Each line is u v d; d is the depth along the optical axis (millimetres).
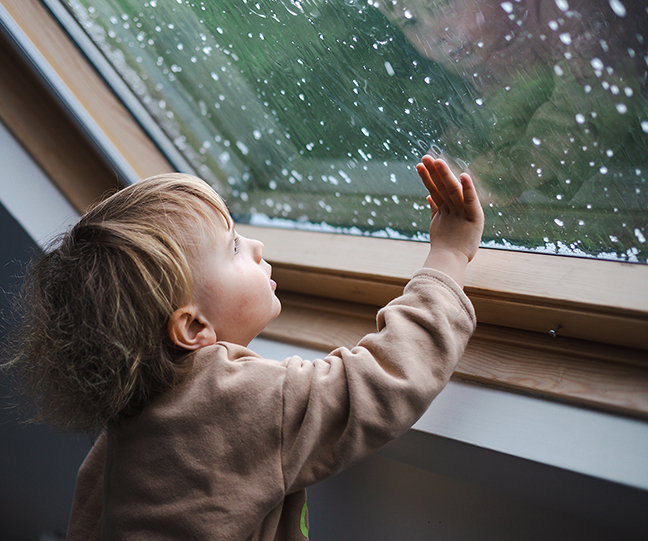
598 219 664
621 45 551
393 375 549
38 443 1171
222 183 1051
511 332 724
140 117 1024
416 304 599
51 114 949
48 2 935
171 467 560
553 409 644
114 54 969
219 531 540
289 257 908
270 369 575
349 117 794
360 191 866
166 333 581
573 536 662
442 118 711
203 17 821
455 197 617
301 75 795
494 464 626
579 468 572
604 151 621
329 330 868
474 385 703
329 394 552
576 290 645
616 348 654
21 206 939
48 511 1276
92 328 552
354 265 824
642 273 627
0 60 928
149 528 563
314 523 873
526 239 730
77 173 982
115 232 573
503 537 710
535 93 630
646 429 595
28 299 667
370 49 707
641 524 570
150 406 579
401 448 702
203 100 952
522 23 595
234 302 619
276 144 922
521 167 686
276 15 748
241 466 551
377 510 804
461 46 644
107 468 629
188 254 591
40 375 615
